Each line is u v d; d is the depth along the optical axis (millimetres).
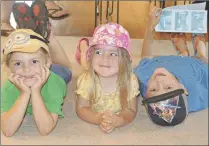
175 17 1429
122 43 1068
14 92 1084
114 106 1128
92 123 1113
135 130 1093
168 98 1076
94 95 1120
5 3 1600
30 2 1337
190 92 1217
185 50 1503
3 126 1039
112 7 2205
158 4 2365
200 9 1439
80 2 2369
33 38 1057
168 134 1076
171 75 1137
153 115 1094
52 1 2166
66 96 1290
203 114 1204
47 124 1039
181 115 1083
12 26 1573
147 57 1439
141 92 1223
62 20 2152
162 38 1897
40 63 1047
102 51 1074
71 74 1400
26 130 1081
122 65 1086
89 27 2090
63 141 1028
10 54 1031
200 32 1421
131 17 2289
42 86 1061
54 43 1371
